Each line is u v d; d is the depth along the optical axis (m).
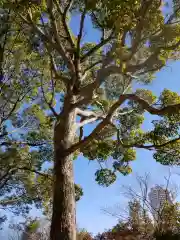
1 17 10.90
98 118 11.57
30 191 14.03
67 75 12.25
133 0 7.45
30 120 13.70
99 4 9.31
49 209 14.59
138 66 7.78
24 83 12.09
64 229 8.04
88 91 9.82
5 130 12.51
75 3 11.57
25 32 10.95
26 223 14.61
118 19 7.87
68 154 9.20
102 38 10.99
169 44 9.34
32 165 12.70
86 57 11.43
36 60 11.95
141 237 11.65
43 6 10.09
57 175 8.88
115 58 8.22
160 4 7.95
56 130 9.93
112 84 9.15
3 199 13.95
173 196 12.81
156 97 12.30
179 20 8.37
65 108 10.16
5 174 12.08
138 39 7.63
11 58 11.62
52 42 10.20
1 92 11.65
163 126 11.53
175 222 10.96
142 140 12.18
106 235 13.50
